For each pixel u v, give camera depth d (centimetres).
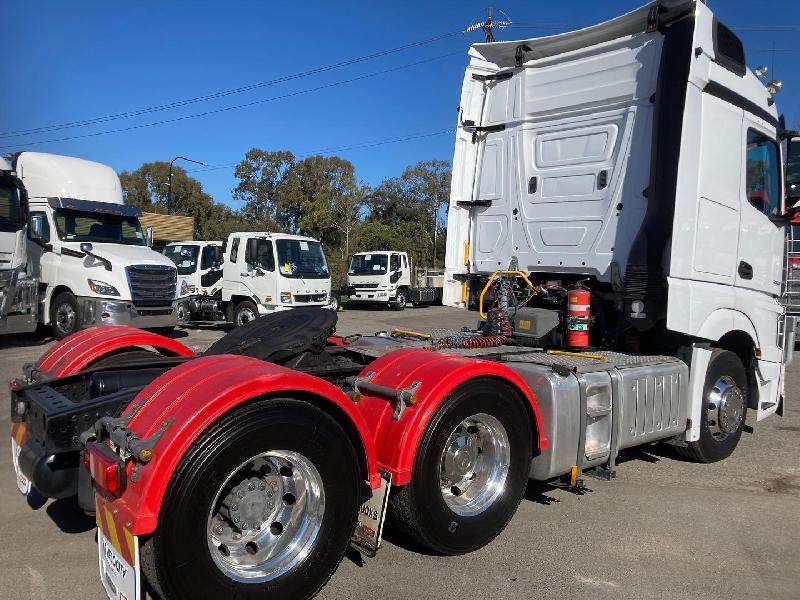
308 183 4769
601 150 534
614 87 524
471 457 376
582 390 416
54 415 324
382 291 2417
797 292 1170
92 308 1202
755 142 561
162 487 249
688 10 479
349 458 308
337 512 304
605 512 442
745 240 550
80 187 1310
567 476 419
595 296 545
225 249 1599
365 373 374
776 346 603
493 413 367
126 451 258
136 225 1397
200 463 256
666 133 478
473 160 631
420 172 5453
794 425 705
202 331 1652
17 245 1138
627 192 512
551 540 393
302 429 286
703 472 535
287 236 1555
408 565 356
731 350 586
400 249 4178
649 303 479
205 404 261
